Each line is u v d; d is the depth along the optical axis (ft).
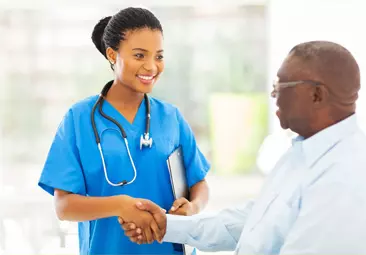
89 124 5.82
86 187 5.80
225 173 19.92
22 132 19.56
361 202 3.84
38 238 12.46
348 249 3.81
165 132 6.01
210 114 20.20
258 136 19.97
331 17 14.94
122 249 5.76
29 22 19.40
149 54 5.60
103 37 5.87
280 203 4.29
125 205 5.30
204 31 20.12
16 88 19.53
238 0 19.88
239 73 20.17
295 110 4.22
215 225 5.29
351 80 4.09
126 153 5.77
